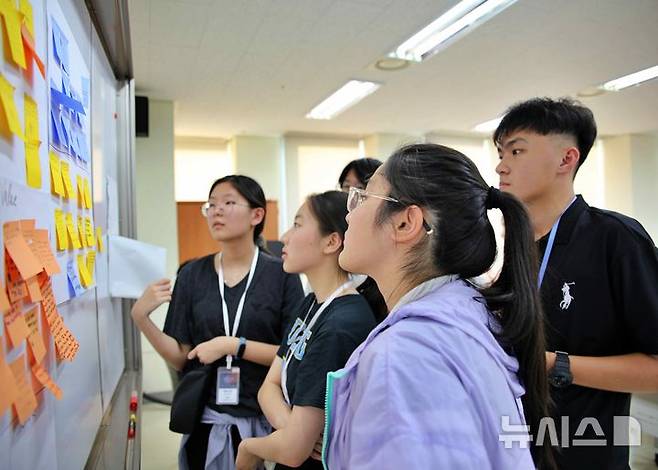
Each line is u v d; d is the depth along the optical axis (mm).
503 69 3748
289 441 926
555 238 1046
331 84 4008
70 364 825
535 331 671
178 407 1291
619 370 892
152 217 4312
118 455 1017
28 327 575
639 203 6598
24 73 595
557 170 1046
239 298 1441
